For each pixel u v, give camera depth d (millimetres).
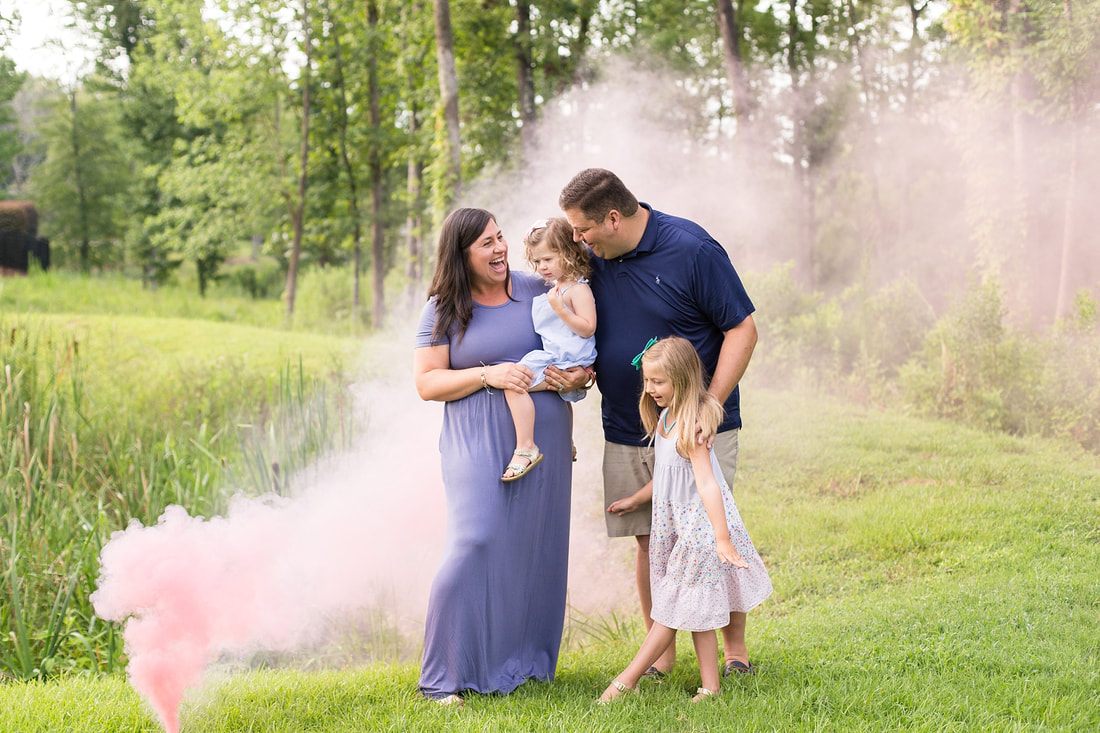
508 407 3367
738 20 21859
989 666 3354
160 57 21109
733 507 3283
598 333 3541
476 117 17828
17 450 5844
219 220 21891
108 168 37656
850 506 6449
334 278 22516
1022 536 5355
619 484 3672
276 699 3248
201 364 10922
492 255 3375
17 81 28875
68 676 4152
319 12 19375
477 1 17234
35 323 12094
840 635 3877
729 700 3082
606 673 3607
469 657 3246
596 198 3201
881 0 23078
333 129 20797
